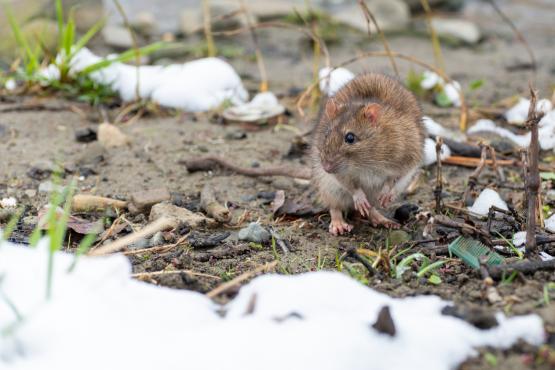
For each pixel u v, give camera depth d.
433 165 9.86
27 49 12.17
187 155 10.16
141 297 5.83
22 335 5.16
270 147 10.51
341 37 17.23
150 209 8.49
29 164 9.72
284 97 12.69
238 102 12.09
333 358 5.12
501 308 5.96
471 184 8.70
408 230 7.98
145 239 7.66
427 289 6.45
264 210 8.60
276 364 5.04
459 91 11.27
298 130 11.15
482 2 20.50
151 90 12.07
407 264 6.95
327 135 8.09
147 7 19.38
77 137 10.48
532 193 6.66
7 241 7.35
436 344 5.39
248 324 5.39
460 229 7.34
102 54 15.73
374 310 5.73
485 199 8.40
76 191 9.02
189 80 12.00
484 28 18.28
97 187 9.14
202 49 15.91
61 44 12.06
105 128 10.50
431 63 15.33
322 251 7.55
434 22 18.22
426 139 9.70
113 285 5.79
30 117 11.32
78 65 12.24
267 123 11.33
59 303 5.42
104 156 10.05
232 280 6.52
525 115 11.52
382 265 6.93
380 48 16.50
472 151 10.11
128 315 5.54
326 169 7.92
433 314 5.83
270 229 8.01
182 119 11.50
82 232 7.65
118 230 7.89
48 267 5.48
